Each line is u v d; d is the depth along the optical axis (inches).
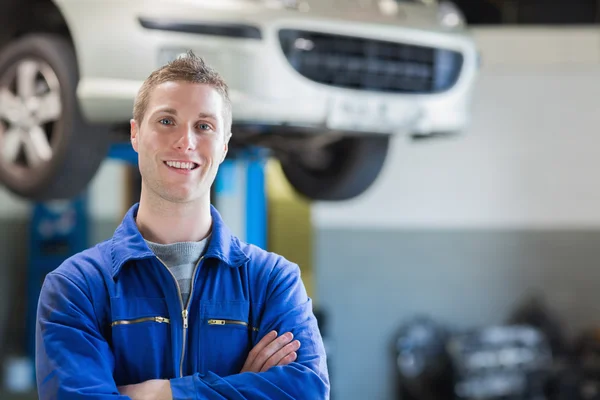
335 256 351.9
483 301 349.1
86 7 153.2
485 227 349.4
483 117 347.9
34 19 177.3
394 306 349.7
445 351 328.8
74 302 71.9
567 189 347.3
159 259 72.9
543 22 341.4
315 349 75.6
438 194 349.7
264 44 160.2
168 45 154.9
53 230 357.4
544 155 347.6
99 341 71.1
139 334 72.0
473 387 311.6
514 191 349.1
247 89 159.5
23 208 372.2
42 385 70.5
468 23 344.2
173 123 72.2
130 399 68.6
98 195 361.1
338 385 350.0
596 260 347.3
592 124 345.1
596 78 343.9
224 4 158.7
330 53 167.9
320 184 211.6
